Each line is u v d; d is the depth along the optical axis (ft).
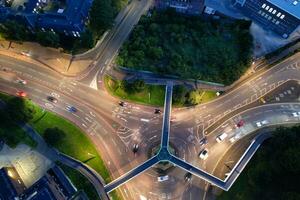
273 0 547.90
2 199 444.14
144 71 543.39
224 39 575.38
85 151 506.89
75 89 547.08
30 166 494.59
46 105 537.65
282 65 567.18
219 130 524.11
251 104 539.70
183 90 520.83
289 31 573.33
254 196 469.98
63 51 565.94
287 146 462.60
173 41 564.30
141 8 599.57
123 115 531.09
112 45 571.69
